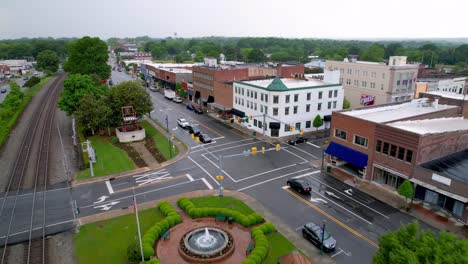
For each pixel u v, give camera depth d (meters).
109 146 61.41
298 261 26.45
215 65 107.81
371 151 45.38
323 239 30.28
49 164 52.75
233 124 77.00
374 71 87.75
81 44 108.75
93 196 41.81
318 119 66.69
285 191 43.06
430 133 40.25
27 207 39.16
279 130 66.50
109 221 36.00
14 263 29.42
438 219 36.31
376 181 45.94
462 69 155.88
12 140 66.06
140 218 36.53
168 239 32.84
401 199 40.91
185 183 45.53
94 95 72.06
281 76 96.56
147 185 44.97
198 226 35.16
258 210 38.22
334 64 100.06
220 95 86.00
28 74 191.00
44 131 72.69
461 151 44.47
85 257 30.19
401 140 41.03
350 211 38.09
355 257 30.06
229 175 48.12
